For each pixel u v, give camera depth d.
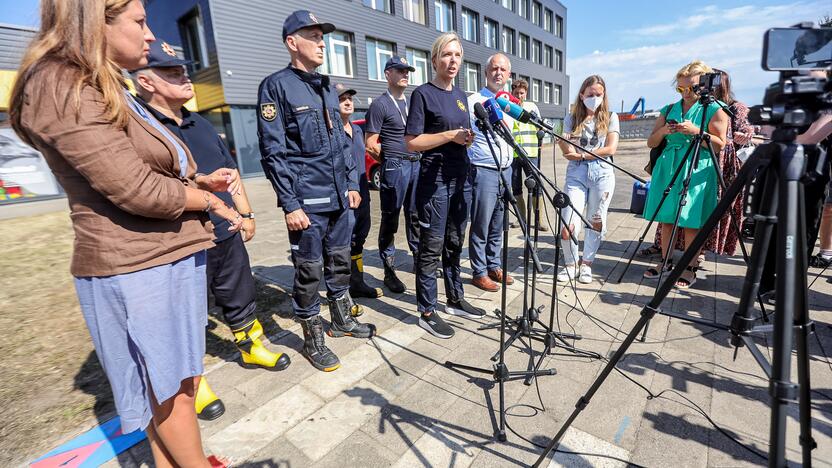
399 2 14.64
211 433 1.77
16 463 1.64
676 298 2.98
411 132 2.34
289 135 2.15
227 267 2.11
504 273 1.76
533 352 2.35
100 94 0.96
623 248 4.23
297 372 2.23
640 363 2.20
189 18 11.30
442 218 2.46
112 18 1.01
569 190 3.34
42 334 2.79
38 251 4.93
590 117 3.17
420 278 2.56
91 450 1.70
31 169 7.33
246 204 2.26
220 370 2.27
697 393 1.93
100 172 0.93
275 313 3.01
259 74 11.48
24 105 0.92
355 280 3.24
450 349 2.43
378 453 1.64
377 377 2.16
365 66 13.80
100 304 1.08
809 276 3.18
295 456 1.63
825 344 2.28
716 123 2.80
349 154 2.49
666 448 1.61
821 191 2.60
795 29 0.96
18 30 6.89
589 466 1.54
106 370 1.14
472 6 18.16
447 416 1.84
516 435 1.71
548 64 27.34
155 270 1.11
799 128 0.96
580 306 2.91
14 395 2.10
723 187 2.51
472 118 2.92
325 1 12.38
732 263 3.64
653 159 3.30
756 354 1.17
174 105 1.96
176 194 1.09
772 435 0.97
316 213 2.21
